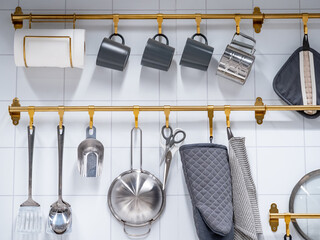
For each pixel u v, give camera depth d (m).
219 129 1.48
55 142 1.47
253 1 1.53
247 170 1.37
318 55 1.48
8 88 1.49
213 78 1.51
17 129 1.47
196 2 1.53
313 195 1.45
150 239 1.44
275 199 1.46
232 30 1.52
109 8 1.52
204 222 1.32
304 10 1.54
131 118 1.49
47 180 1.46
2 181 1.46
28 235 1.43
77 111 1.43
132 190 1.42
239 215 1.35
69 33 1.38
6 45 1.50
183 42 1.51
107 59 1.39
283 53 1.52
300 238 1.45
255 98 1.50
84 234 1.44
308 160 1.48
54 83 1.50
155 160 1.47
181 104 1.49
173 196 1.46
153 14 1.47
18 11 1.50
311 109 1.42
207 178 1.33
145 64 1.41
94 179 1.46
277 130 1.49
